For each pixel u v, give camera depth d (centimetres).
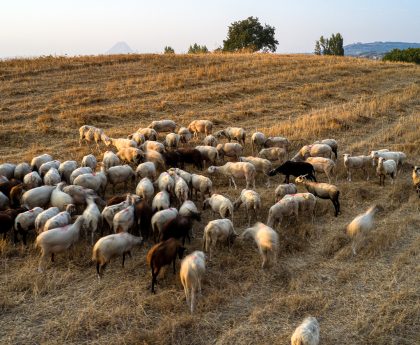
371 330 848
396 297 929
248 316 892
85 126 2031
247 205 1303
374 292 963
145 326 862
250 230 1134
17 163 1775
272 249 1040
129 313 891
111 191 1540
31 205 1294
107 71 3531
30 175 1430
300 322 871
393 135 2220
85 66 3628
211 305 910
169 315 886
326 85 3431
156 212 1219
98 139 1988
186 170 1766
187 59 4188
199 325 859
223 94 3028
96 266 1052
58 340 820
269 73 3847
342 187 1571
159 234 1162
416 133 2222
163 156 1689
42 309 908
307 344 738
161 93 3030
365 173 1741
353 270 1041
